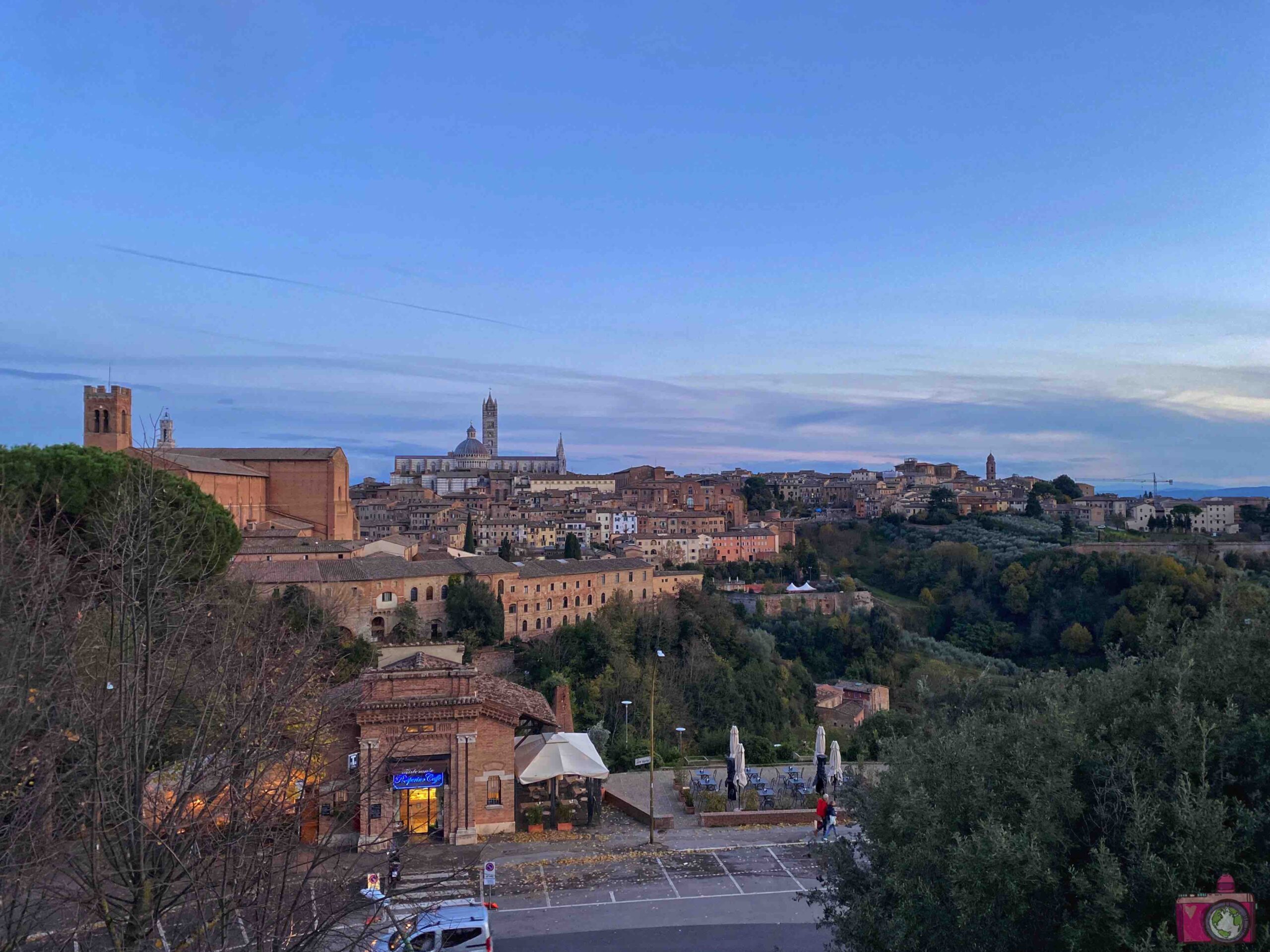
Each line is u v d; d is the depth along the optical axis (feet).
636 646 436.76
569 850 144.15
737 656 472.03
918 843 71.31
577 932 115.34
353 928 92.17
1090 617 519.60
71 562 103.86
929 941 69.92
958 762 73.41
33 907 65.36
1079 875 62.64
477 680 158.20
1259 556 581.53
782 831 155.43
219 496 458.91
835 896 86.33
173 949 59.98
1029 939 66.59
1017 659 535.19
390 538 533.55
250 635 100.17
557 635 423.23
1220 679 69.82
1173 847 59.72
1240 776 63.57
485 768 150.10
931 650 536.83
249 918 65.87
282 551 427.74
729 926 116.88
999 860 63.52
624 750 202.08
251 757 66.69
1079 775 69.26
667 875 134.41
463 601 418.51
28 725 65.21
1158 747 67.51
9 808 60.70
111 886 74.08
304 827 137.69
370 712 143.13
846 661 514.27
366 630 392.47
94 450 238.07
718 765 204.23
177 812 63.26
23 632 70.79
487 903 122.21
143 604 72.74
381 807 140.26
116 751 64.08
